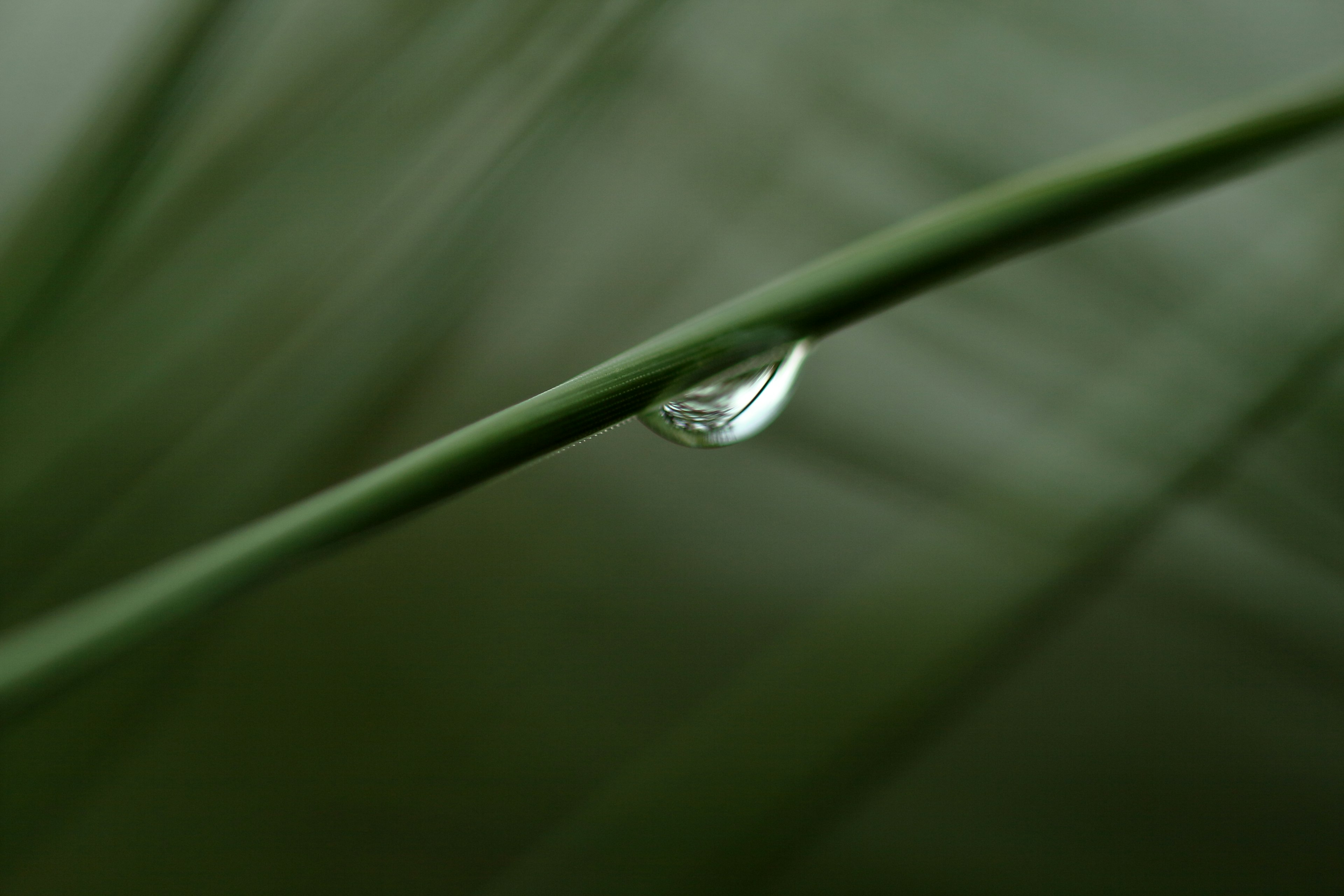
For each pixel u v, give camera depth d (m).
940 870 0.15
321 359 0.10
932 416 0.14
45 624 0.07
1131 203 0.07
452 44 0.10
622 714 0.17
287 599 0.15
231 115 0.10
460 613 0.17
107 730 0.10
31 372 0.09
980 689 0.10
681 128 0.16
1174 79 0.16
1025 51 0.16
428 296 0.10
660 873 0.09
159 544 0.10
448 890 0.14
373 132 0.10
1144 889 0.16
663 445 0.19
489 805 0.15
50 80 0.11
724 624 0.18
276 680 0.15
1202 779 0.17
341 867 0.14
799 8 0.16
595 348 0.16
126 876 0.13
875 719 0.09
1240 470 0.11
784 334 0.07
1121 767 0.17
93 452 0.10
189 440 0.10
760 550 0.19
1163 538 0.12
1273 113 0.07
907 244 0.07
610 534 0.18
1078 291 0.14
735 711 0.09
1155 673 0.18
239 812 0.14
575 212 0.16
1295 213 0.14
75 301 0.09
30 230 0.08
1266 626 0.13
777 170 0.16
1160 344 0.12
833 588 0.18
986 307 0.14
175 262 0.10
